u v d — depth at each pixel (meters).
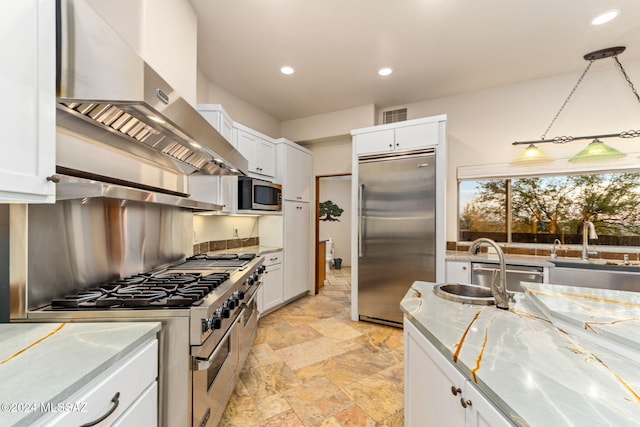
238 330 1.97
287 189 3.98
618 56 2.83
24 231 1.15
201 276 1.79
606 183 3.08
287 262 3.98
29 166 0.86
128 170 1.72
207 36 2.51
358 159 3.46
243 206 3.23
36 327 1.08
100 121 1.31
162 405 1.19
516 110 3.40
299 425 1.70
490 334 1.08
